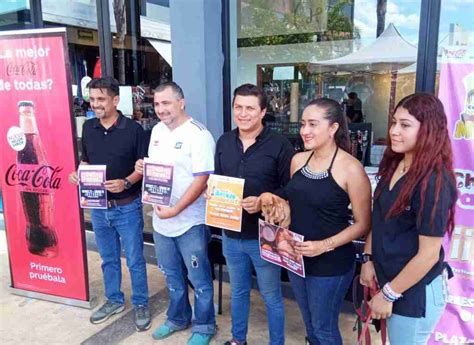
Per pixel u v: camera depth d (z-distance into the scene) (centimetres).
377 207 168
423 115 149
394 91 340
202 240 250
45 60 282
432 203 146
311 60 388
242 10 366
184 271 272
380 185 167
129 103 425
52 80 283
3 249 432
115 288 300
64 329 285
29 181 306
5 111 300
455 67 228
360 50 361
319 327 201
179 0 323
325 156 188
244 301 241
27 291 329
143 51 405
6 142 306
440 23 273
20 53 286
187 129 241
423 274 151
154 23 392
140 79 414
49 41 278
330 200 184
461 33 269
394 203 156
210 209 221
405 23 330
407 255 156
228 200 216
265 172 215
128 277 363
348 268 196
